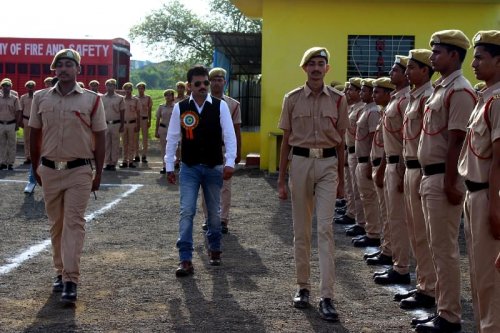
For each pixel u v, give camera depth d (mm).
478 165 4129
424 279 5844
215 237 7367
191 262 7000
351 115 9352
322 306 5602
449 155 4953
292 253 8016
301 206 5855
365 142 8312
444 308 5180
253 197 12555
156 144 26438
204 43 41312
